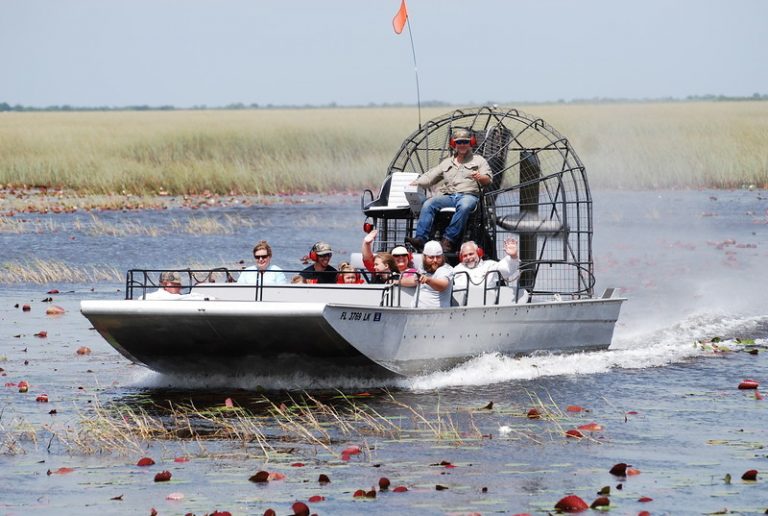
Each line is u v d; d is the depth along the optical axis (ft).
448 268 151.12
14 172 526.98
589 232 171.94
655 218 398.42
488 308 152.66
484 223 166.40
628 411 134.92
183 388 150.51
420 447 117.91
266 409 135.85
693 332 196.65
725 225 377.50
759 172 536.83
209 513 96.07
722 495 101.65
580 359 168.14
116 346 148.56
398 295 144.56
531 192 173.37
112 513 96.53
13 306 224.33
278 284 150.82
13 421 129.49
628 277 265.75
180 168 540.52
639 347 181.57
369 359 140.97
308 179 545.85
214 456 114.83
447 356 150.51
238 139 649.61
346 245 324.19
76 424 128.26
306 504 98.17
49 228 364.79
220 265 273.33
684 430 125.59
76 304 226.79
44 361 168.76
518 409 135.74
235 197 508.53
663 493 102.17
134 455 115.65
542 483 105.29
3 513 96.73
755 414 133.49
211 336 141.69
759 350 179.93
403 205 172.35
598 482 105.70
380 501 99.45
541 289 184.75
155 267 276.00
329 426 127.03
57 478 107.24
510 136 173.99
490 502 99.25
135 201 471.21
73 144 619.26
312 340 138.00
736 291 244.42
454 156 169.17
